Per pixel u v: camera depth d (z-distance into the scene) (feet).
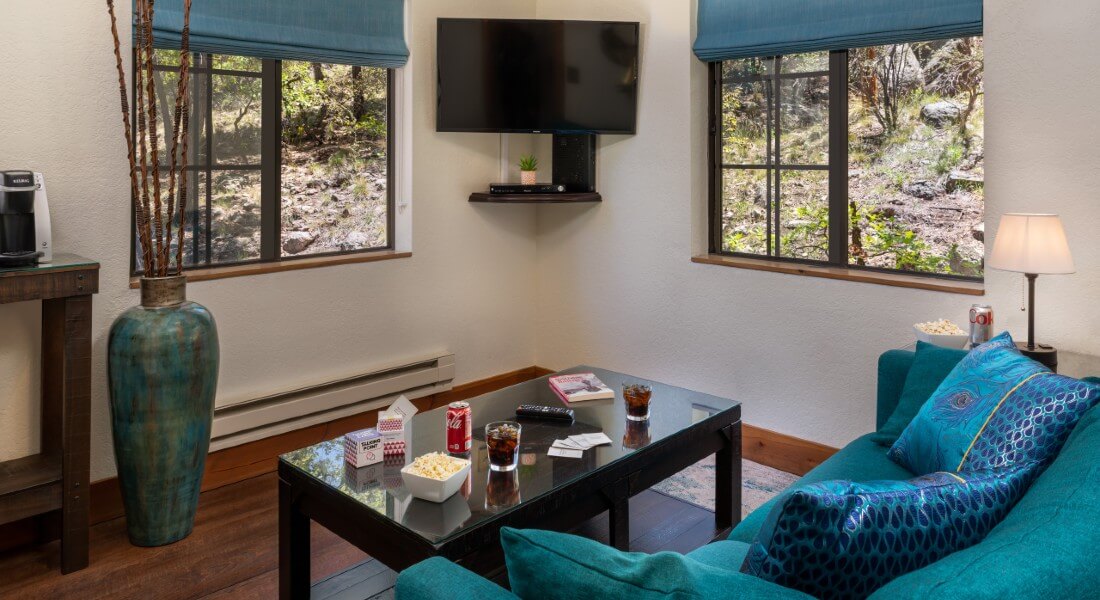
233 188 12.21
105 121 10.09
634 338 14.69
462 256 14.84
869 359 11.74
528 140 15.62
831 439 12.25
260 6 11.80
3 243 8.58
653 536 10.19
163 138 11.35
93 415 10.37
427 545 6.49
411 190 13.89
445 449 8.43
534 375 16.42
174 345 9.32
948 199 11.44
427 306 14.37
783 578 3.91
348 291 13.17
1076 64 9.43
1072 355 9.48
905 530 4.10
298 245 13.07
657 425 9.19
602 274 15.06
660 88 13.78
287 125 12.76
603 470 7.96
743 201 13.58
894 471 7.85
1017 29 9.85
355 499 7.22
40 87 9.48
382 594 8.77
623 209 14.57
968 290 10.59
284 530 8.14
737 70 13.39
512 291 15.81
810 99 12.64
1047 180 9.76
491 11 14.78
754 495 11.62
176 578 9.10
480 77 13.82
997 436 6.47
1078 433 5.48
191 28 11.02
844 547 3.89
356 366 13.39
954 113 11.28
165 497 9.70
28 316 9.75
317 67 13.00
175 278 9.64
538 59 13.88
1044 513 3.98
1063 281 9.74
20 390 9.76
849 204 12.41
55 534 9.88
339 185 13.48
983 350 7.58
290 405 12.32
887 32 11.32
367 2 13.03
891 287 11.42
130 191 10.45
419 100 13.84
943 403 7.39
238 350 11.87
